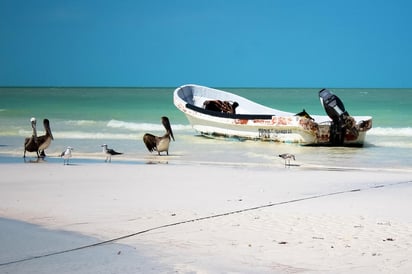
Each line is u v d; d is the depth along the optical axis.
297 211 9.82
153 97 66.31
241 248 7.61
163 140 18.67
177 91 27.02
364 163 17.23
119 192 11.57
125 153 19.28
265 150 20.52
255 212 9.73
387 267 6.84
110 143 22.22
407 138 24.62
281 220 9.16
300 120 21.77
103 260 7.04
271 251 7.48
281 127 22.39
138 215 9.48
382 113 39.91
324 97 21.59
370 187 12.27
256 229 8.60
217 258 7.16
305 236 8.21
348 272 6.66
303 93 98.38
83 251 7.44
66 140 23.22
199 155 18.89
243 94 93.94
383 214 9.60
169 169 15.09
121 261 7.01
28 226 8.73
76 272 6.57
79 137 24.38
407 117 35.81
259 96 82.81
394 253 7.39
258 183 12.82
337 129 21.55
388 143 22.95
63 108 43.69
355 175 14.22
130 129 28.20
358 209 9.99
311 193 11.54
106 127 29.14
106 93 85.31
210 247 7.66
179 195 11.27
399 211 9.83
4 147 20.69
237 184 12.66
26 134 25.56
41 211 9.75
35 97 67.12
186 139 24.06
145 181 13.01
